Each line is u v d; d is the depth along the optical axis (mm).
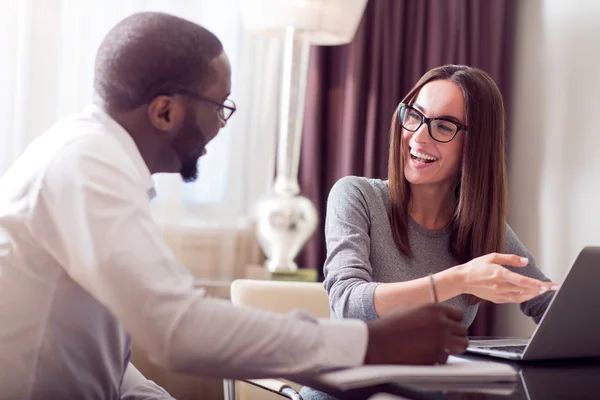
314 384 996
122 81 1147
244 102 3066
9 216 1123
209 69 1171
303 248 3115
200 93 1169
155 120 1160
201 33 1181
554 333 1169
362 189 1748
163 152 1205
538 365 1179
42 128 2750
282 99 2949
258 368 986
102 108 1177
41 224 1097
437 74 1734
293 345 982
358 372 940
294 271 2807
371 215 1725
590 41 2760
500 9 3152
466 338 1045
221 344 978
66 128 1159
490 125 1702
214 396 2969
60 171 1077
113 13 2848
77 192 1043
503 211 1730
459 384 947
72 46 2812
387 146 3111
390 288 1377
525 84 3104
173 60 1145
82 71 2822
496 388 943
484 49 3182
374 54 3113
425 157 1689
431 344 1013
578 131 2791
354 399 953
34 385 1154
